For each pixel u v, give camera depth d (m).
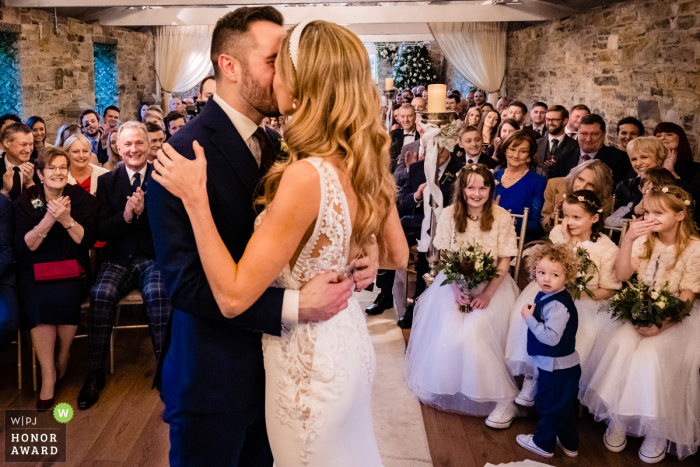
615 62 6.91
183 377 1.57
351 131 1.35
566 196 3.06
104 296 3.15
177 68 11.87
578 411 3.00
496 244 3.15
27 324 3.07
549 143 5.61
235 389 1.56
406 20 9.05
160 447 2.73
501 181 4.11
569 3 7.75
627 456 2.67
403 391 3.21
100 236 3.35
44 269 3.09
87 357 3.63
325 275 1.42
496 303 3.04
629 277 2.91
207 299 1.41
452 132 3.40
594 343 2.89
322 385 1.47
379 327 4.00
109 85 10.30
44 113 8.09
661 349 2.59
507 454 2.68
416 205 4.22
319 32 1.33
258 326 1.44
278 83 1.42
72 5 7.39
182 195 1.29
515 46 10.87
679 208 2.74
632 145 3.81
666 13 5.70
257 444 1.78
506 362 3.01
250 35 1.47
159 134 4.36
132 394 3.19
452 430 2.87
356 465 1.55
